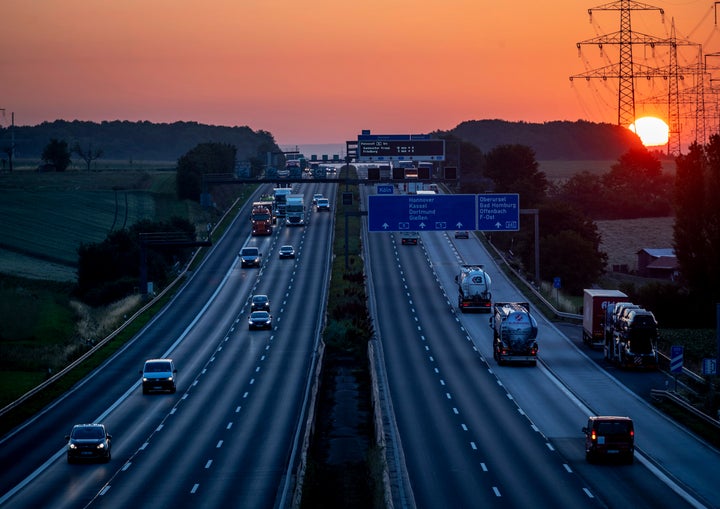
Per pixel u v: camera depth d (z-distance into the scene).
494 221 149.62
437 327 136.38
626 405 90.00
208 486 63.38
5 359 119.31
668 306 148.50
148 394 99.25
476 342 125.56
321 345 117.88
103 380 107.81
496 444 74.88
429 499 59.28
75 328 146.38
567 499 59.00
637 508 56.94
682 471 66.38
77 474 68.00
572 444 75.00
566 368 108.75
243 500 59.78
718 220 148.00
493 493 60.59
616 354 108.75
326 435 78.75
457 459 70.06
